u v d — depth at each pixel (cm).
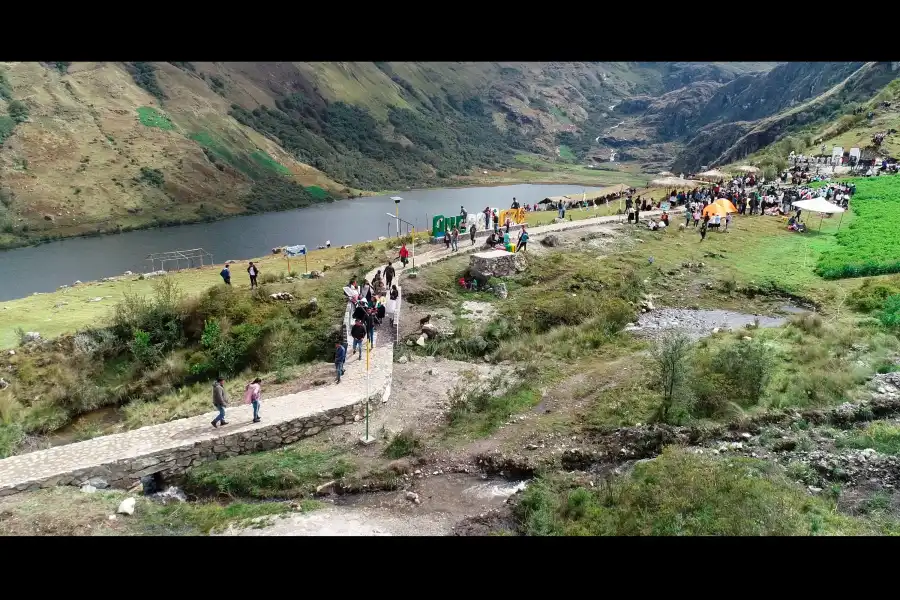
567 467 1978
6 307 4153
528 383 2614
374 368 2806
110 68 16938
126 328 3562
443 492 1892
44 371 3197
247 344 3409
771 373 2350
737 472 1709
